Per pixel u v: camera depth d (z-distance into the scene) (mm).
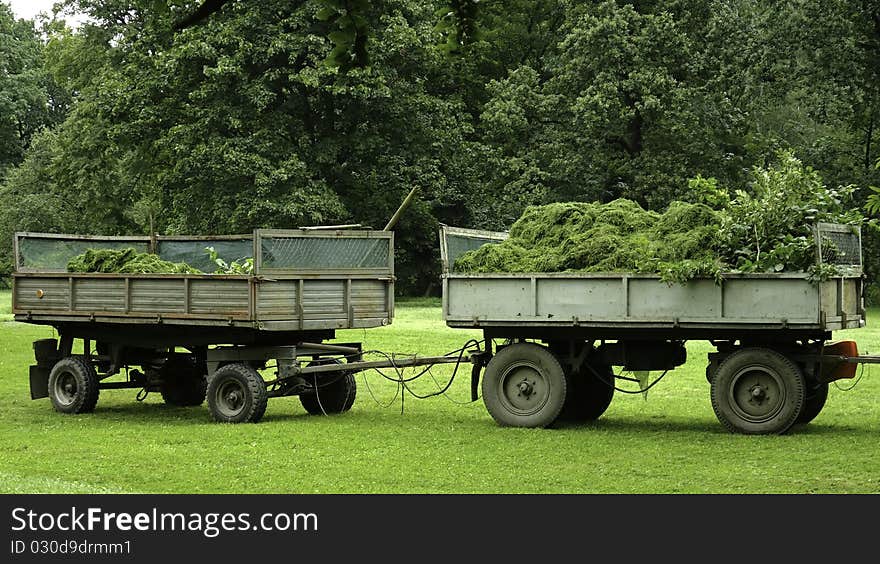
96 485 10555
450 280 14609
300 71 43969
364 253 15805
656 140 50719
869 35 48500
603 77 48844
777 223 13383
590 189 50875
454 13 9961
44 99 57281
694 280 13273
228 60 43250
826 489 10211
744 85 50250
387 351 24891
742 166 52875
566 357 14453
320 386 15945
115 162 55094
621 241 14086
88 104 49156
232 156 43219
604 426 14570
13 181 79688
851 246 14078
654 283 13477
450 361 15242
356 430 14242
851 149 54875
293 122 46031
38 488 10320
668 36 48938
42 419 15883
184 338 15828
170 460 11984
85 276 16156
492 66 59156
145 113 45812
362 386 19734
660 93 48500
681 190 49062
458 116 51500
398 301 52656
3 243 77750
